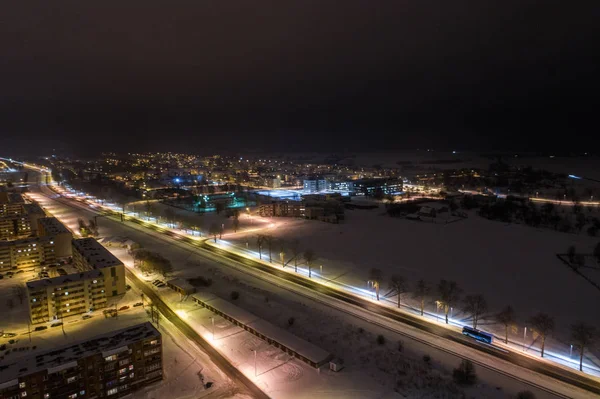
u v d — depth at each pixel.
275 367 98.31
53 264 182.62
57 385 81.69
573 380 91.88
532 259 182.38
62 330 119.19
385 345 108.12
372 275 157.25
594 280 154.88
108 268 141.88
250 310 131.38
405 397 86.06
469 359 101.00
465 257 187.00
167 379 94.06
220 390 89.25
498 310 128.12
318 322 122.12
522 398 83.50
